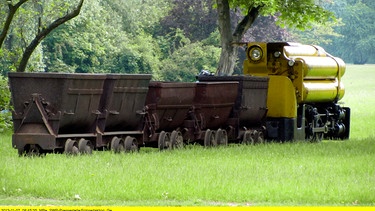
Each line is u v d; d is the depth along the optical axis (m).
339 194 39.81
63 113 53.53
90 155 53.56
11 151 57.12
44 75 53.31
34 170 45.31
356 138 82.12
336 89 78.12
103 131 56.53
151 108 60.19
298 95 72.62
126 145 57.88
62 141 54.16
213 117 65.62
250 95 69.00
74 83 53.91
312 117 75.06
